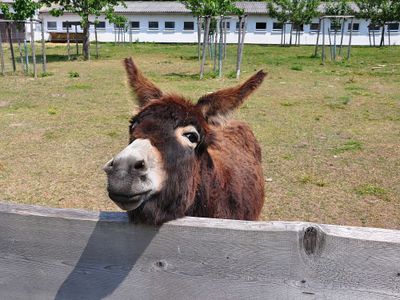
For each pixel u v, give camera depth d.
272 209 5.05
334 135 8.29
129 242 1.92
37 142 7.64
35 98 11.77
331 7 40.94
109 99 11.64
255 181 3.65
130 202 1.82
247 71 18.17
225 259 1.84
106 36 45.16
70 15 45.00
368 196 5.45
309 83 15.00
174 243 1.88
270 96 12.35
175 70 18.69
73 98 11.81
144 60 23.80
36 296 2.08
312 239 1.74
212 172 2.68
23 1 17.72
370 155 7.08
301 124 9.11
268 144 7.63
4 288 2.10
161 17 44.47
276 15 40.81
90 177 6.01
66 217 1.94
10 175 6.04
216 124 2.54
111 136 8.06
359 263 1.71
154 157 1.97
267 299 1.85
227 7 20.19
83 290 2.02
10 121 9.14
